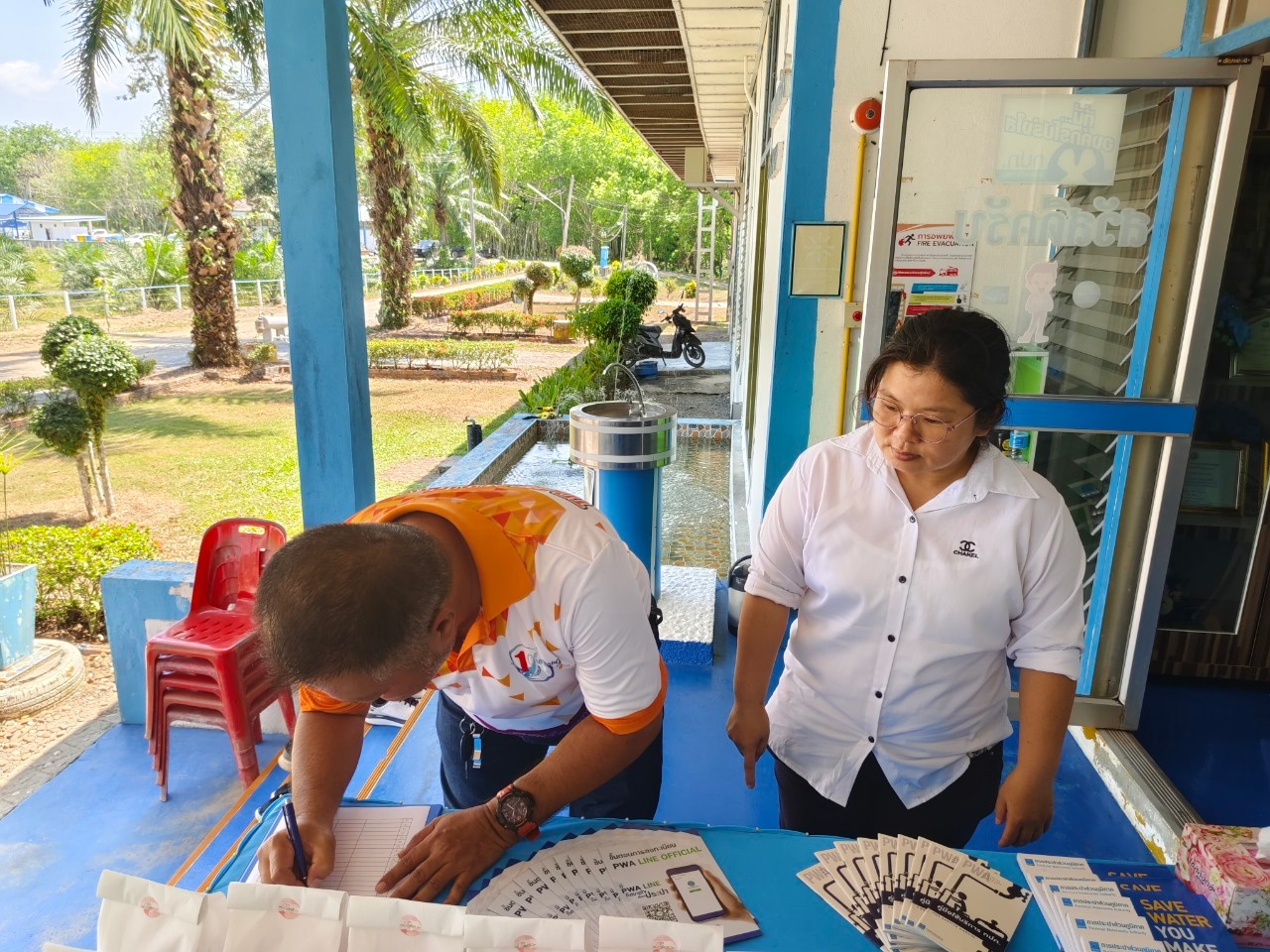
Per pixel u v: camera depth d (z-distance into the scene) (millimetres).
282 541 3129
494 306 26406
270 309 22062
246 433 10359
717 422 9320
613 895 1100
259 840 1241
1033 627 1358
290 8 2639
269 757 3301
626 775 1621
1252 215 2740
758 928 1055
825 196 2828
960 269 2479
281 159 2766
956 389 1197
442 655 995
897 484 1377
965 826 1522
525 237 47406
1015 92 2303
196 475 8719
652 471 3180
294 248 2842
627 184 43625
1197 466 2918
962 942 1033
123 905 927
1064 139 2326
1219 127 2178
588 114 13461
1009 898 1115
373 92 11742
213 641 2939
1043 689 1342
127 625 3486
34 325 18094
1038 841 2291
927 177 2508
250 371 13656
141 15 8656
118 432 10336
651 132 13000
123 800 3100
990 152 2484
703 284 41344
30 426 6848
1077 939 1045
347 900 896
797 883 1140
